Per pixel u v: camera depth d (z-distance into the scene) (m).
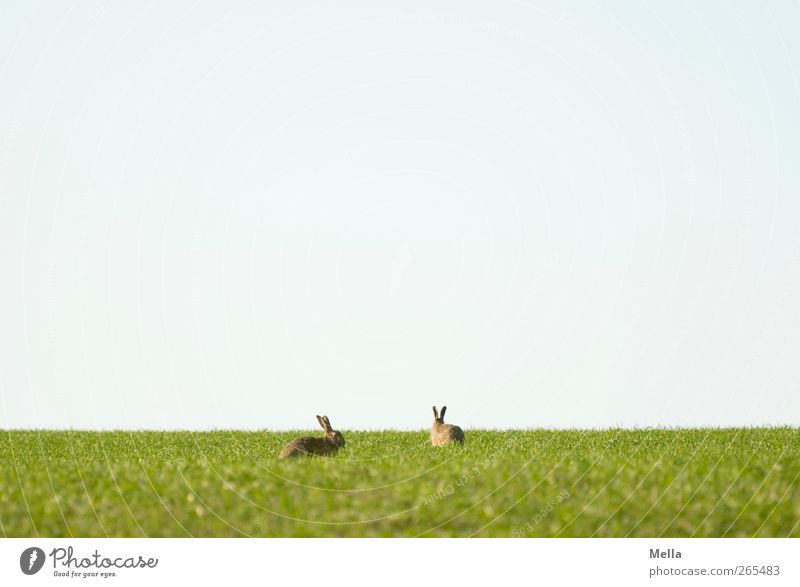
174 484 52.84
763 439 81.62
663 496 49.38
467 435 90.00
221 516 47.91
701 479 52.50
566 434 90.31
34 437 97.06
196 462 64.06
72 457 75.69
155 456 75.12
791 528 46.91
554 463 57.72
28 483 53.94
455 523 47.28
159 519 47.69
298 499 50.03
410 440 88.94
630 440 83.00
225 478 54.28
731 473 53.72
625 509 48.25
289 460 65.88
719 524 47.22
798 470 55.56
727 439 82.56
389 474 55.00
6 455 78.62
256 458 70.69
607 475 53.84
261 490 51.56
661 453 68.38
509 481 52.38
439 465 57.66
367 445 82.31
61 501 50.06
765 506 48.75
